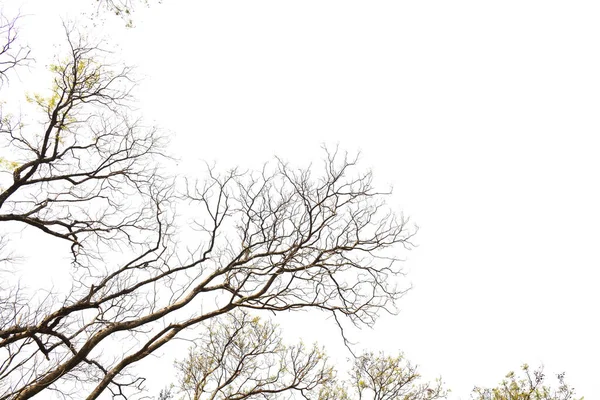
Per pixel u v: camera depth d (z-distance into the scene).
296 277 9.98
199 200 10.07
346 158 10.84
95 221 11.17
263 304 9.68
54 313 8.14
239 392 11.42
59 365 7.82
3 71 8.55
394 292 10.38
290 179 10.71
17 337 7.57
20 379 6.57
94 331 8.45
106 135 11.37
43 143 10.05
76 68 10.08
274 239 10.16
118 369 8.45
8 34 8.34
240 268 9.92
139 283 9.36
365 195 10.73
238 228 10.32
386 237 10.66
